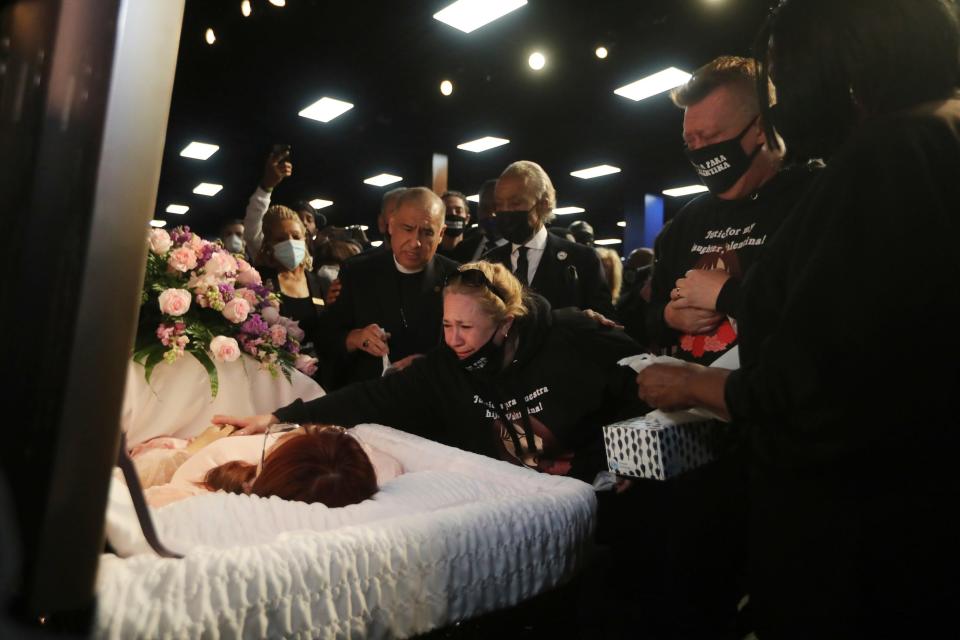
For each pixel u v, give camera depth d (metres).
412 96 6.70
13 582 0.36
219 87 6.56
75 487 0.36
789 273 0.71
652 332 1.49
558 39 5.34
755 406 0.69
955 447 0.62
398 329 2.25
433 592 0.72
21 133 0.35
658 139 7.64
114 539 0.62
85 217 0.34
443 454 1.11
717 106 1.22
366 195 12.52
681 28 4.74
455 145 8.32
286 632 0.62
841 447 0.64
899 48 0.68
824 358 0.62
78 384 0.35
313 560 0.64
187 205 13.24
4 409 0.35
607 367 1.30
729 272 1.29
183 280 1.56
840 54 0.71
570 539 0.85
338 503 0.88
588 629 0.96
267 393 1.62
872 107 0.71
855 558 0.65
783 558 0.72
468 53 5.74
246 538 0.74
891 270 0.60
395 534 0.70
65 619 0.40
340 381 2.27
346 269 2.37
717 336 1.29
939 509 0.62
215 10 5.20
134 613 0.55
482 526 0.76
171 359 1.41
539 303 1.35
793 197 1.23
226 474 0.98
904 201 0.61
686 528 0.92
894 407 0.61
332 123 7.67
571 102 6.61
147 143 0.36
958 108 0.66
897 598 0.64
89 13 0.34
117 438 0.38
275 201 12.61
